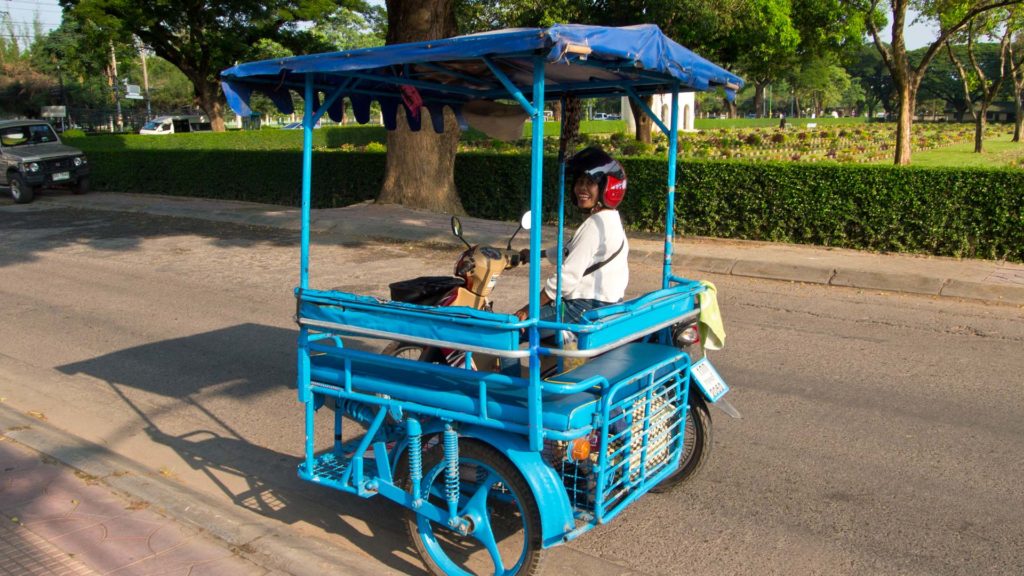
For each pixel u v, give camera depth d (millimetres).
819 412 5676
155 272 11141
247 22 38031
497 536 3996
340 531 4160
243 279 10570
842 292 9562
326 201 18578
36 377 6699
